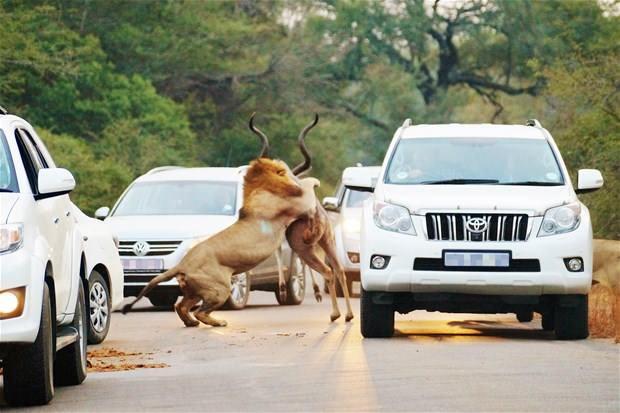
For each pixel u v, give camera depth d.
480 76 83.31
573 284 18.14
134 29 64.31
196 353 17.36
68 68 53.09
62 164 50.59
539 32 78.44
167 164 56.69
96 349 18.16
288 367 15.34
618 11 44.16
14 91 52.72
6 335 12.10
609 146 31.19
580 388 13.27
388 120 83.19
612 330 19.20
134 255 25.23
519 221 18.22
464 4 81.00
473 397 12.69
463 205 18.22
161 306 26.78
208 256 21.80
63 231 13.91
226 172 27.28
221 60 68.31
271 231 21.98
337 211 28.62
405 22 81.06
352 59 79.81
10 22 53.00
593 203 29.75
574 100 34.88
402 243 18.17
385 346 17.45
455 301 18.44
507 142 19.86
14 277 12.23
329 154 72.12
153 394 13.39
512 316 23.27
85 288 15.14
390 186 19.06
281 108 72.31
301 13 77.75
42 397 12.66
